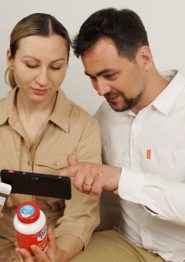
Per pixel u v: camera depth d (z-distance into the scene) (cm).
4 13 142
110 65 96
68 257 95
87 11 137
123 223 119
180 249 109
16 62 98
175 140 105
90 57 97
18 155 106
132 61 98
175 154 105
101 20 97
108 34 95
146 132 108
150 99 108
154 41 137
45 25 95
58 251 89
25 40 94
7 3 141
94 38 95
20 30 95
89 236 104
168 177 107
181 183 97
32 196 107
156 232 109
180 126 105
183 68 139
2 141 108
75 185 91
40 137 107
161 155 107
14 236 111
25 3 140
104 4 136
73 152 108
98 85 101
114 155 116
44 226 81
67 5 138
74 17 139
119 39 95
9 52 102
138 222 112
